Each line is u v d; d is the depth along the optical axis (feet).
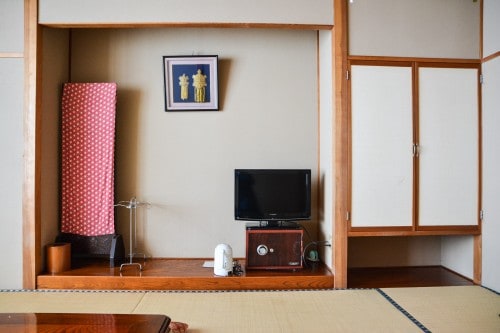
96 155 11.02
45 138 10.27
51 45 10.51
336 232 9.84
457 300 8.78
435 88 10.16
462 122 10.22
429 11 10.13
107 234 11.10
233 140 11.84
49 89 10.46
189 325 7.22
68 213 11.02
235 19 9.68
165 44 11.81
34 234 9.68
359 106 9.91
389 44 10.00
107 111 11.03
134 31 11.76
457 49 10.23
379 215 9.96
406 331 7.05
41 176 10.04
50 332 4.61
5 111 9.72
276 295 9.06
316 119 11.93
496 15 9.72
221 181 11.85
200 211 11.84
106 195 11.05
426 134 10.12
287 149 11.89
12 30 9.73
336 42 9.80
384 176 9.97
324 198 11.12
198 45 11.84
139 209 11.78
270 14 9.71
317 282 9.78
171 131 11.78
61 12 9.66
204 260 11.60
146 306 8.23
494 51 9.78
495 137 9.77
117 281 9.63
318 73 11.88
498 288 9.55
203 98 11.68
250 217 10.87
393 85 10.00
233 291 9.42
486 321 7.54
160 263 11.14
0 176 9.71
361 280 10.52
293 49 11.93
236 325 7.25
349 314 7.86
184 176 11.83
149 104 11.78
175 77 11.62
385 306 8.35
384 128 9.98
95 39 11.70
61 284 9.67
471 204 10.25
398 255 12.09
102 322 4.94
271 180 10.90
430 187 10.14
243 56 11.87
